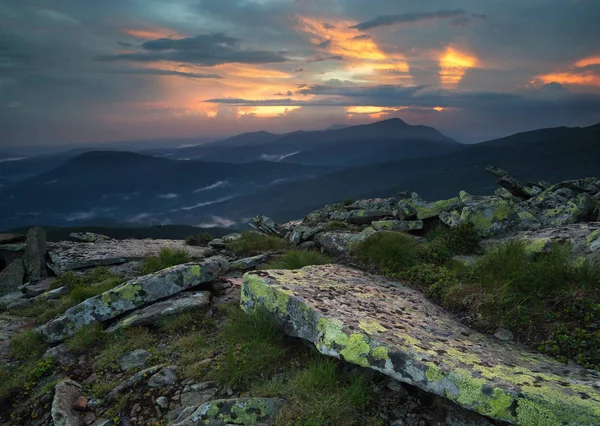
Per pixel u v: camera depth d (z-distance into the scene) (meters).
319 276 8.66
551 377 4.68
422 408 4.98
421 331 6.04
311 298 6.77
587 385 4.41
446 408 4.86
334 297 7.08
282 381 5.80
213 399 5.67
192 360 6.72
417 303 7.64
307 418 4.80
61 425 5.62
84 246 20.11
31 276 16.12
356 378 5.46
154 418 5.56
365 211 18.48
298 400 5.12
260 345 6.38
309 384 5.39
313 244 15.84
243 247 16.95
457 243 10.96
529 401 4.07
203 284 10.36
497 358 5.32
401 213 15.33
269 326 6.78
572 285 6.70
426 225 14.59
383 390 5.34
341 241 13.69
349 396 5.08
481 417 4.63
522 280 7.01
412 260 10.12
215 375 6.11
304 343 6.59
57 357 7.74
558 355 5.45
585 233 9.32
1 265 20.36
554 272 6.93
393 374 4.95
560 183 17.66
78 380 6.98
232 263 13.73
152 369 6.52
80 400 6.15
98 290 11.11
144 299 9.02
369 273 9.98
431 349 5.28
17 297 14.09
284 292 6.82
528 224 12.35
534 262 7.77
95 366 7.24
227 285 10.56
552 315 6.18
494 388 4.32
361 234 12.34
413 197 15.56
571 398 4.02
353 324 5.73
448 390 4.55
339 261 11.37
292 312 6.57
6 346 9.07
